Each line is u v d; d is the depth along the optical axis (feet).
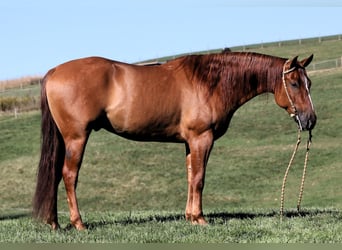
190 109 33.04
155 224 33.35
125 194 106.22
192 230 31.17
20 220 37.65
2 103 189.98
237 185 108.99
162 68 33.45
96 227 32.50
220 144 137.08
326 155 121.08
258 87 34.55
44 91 31.99
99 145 135.64
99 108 31.78
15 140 148.05
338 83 181.27
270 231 30.99
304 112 33.99
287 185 106.93
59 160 32.27
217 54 34.19
